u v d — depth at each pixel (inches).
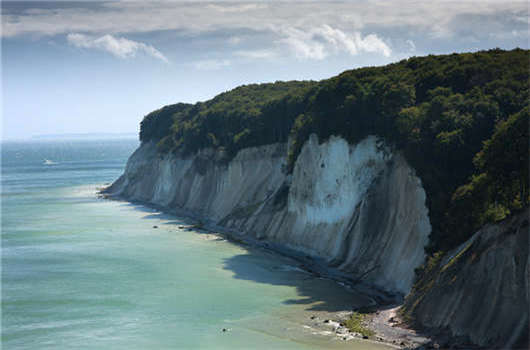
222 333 2046.0
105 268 3088.1
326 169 3408.0
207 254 3469.5
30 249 3629.4
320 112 3577.8
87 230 4399.6
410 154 2856.8
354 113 3309.5
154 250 3595.0
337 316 2242.9
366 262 2856.8
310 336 1998.0
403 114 2979.8
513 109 2775.6
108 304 2420.0
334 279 2856.8
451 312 1916.8
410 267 2571.4
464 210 2347.4
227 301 2461.9
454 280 1994.3
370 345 1887.3
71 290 2645.2
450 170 2736.2
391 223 2854.3
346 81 3513.8
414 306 2151.8
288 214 3769.7
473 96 2903.5
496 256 1845.5
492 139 2226.9
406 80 3314.5
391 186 2957.7
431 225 2583.7
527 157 2084.2
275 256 3410.4
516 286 1721.2
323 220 3393.2
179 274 2952.8
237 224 4303.6
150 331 2071.9
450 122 2785.4
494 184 2241.6
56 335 2041.1
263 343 1927.9
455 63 3245.6
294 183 3715.6
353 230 3095.5
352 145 3262.8
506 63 3063.5
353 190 3211.1
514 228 1841.8
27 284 2748.5
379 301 2458.2
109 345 1932.8
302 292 2613.2
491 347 1675.7
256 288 2679.6
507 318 1699.1
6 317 2247.8
